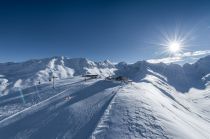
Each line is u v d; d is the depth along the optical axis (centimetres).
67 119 2864
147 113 2892
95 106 3462
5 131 2780
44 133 2483
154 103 3806
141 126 2375
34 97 5750
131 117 2658
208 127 4894
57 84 8619
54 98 5006
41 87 8150
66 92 5856
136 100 3672
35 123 2923
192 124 3797
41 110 3697
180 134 2327
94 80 9194
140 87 6888
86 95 4812
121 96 4031
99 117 2717
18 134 2581
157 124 2486
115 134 2139
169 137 2172
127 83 7762
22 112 3769
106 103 3588
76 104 3772
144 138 2091
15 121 3172
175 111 4638
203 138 2733
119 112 2861
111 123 2439
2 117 3606
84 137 2161
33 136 2455
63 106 3769
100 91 5294
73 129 2464
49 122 2853
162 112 3180
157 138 2119
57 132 2452
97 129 2277
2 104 5231
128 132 2200
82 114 3017
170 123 2659
